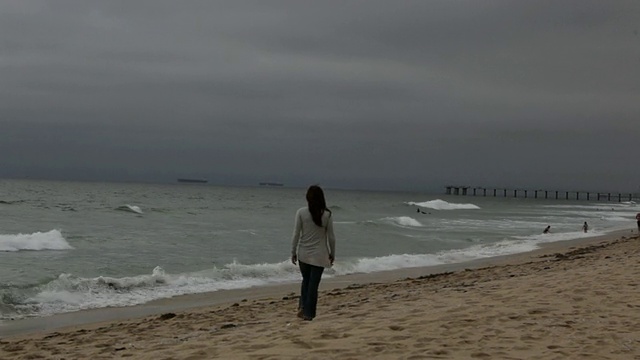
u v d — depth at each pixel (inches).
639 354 206.4
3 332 363.3
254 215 1768.0
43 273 592.7
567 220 2038.6
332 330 252.2
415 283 535.8
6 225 1146.0
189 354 219.5
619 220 2092.8
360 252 908.6
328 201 3501.5
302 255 274.4
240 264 701.9
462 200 5196.9
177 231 1145.4
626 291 344.2
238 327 312.0
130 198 2696.9
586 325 253.6
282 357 205.3
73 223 1240.2
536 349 213.9
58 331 364.2
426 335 237.1
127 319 405.4
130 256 759.1
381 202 3467.0
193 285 557.6
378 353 208.8
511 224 1732.3
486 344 221.6
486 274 578.2
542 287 378.6
